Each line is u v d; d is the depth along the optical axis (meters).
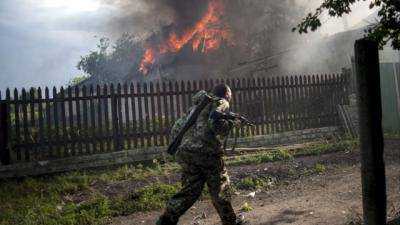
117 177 7.91
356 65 3.13
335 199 6.02
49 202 6.57
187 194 4.27
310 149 9.97
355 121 12.20
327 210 5.46
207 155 4.24
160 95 9.87
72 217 5.75
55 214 5.91
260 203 6.23
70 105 8.94
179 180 7.55
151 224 5.54
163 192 6.78
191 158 4.24
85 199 6.75
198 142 4.25
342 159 8.86
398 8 4.13
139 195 6.66
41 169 8.31
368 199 3.16
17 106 8.42
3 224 5.59
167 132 9.84
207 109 4.34
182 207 4.25
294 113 11.78
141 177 7.76
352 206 5.54
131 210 6.14
